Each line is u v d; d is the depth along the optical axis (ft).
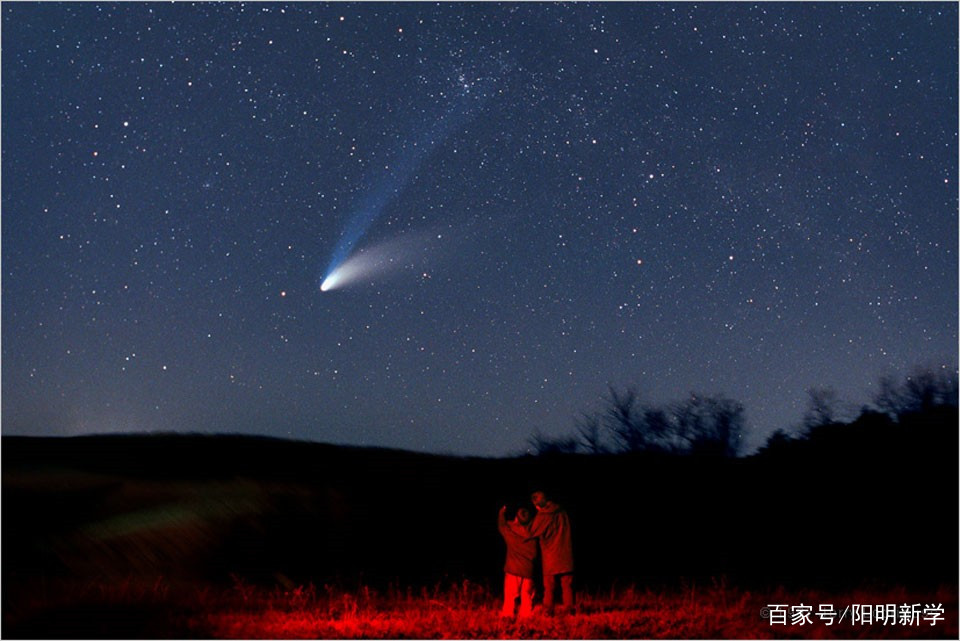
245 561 57.72
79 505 62.23
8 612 42.75
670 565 61.46
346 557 60.23
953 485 73.72
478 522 69.05
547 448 89.40
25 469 68.23
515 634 38.01
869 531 67.15
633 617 41.37
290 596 50.70
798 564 61.00
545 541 41.96
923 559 60.85
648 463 84.28
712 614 42.75
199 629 39.14
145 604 45.24
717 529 69.00
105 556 55.67
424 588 50.93
